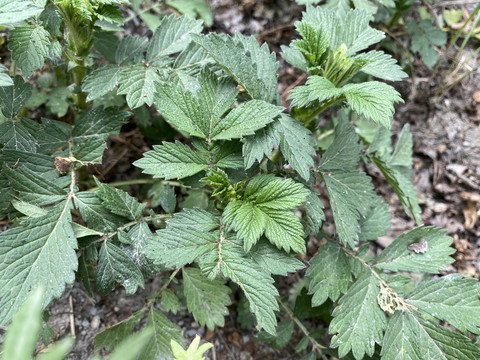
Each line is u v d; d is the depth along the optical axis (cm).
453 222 50
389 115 30
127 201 33
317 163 38
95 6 32
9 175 31
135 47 38
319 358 42
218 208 33
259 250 31
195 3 49
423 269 34
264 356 42
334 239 38
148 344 35
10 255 29
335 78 34
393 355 32
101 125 36
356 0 46
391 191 53
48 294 29
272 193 31
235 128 31
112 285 32
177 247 30
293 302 43
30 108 45
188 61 36
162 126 47
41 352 37
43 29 33
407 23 55
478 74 56
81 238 32
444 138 54
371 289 34
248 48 35
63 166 34
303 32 34
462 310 32
